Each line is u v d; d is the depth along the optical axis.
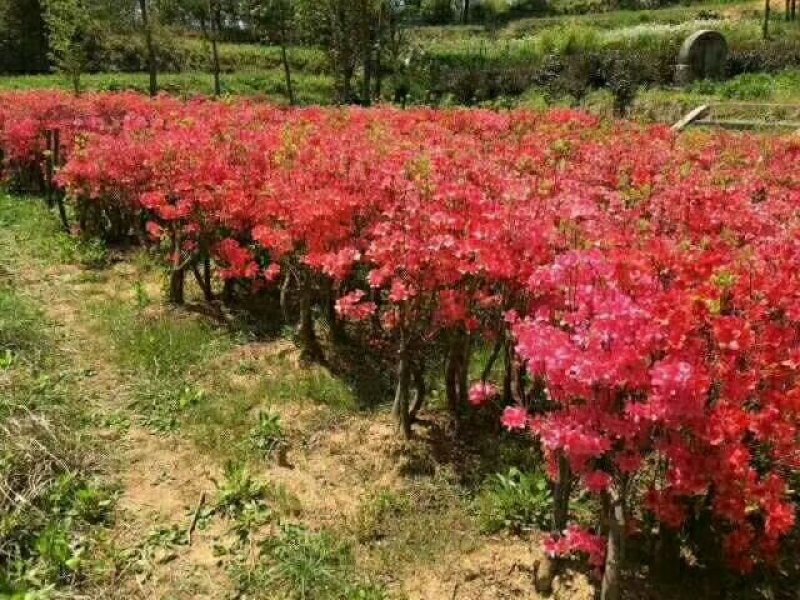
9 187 14.74
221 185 7.90
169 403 6.46
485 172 7.44
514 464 5.55
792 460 4.00
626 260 4.49
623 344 3.57
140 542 4.87
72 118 13.70
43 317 8.05
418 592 4.48
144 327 7.76
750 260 4.82
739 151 10.12
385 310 7.41
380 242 5.39
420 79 32.62
